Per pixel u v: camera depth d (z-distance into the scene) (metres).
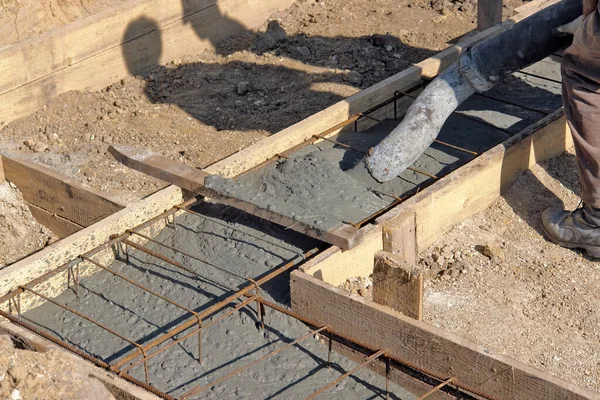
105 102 12.20
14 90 11.59
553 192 10.49
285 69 13.10
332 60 13.30
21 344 7.06
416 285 7.82
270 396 7.64
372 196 9.62
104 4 13.41
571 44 9.46
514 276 9.37
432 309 8.87
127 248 9.15
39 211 10.77
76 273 8.81
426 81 11.75
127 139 11.41
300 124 10.56
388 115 11.62
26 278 8.51
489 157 9.97
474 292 9.12
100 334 8.33
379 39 13.65
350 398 7.68
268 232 9.21
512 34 10.10
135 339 8.24
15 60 11.48
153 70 13.01
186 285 8.71
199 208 9.62
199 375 7.83
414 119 9.94
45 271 8.64
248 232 9.21
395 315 7.66
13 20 12.41
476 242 9.80
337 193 9.49
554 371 8.20
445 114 10.12
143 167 9.69
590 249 9.62
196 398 7.61
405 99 11.70
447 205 9.66
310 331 8.26
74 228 10.45
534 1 13.65
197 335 8.16
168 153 11.16
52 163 10.92
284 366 7.93
